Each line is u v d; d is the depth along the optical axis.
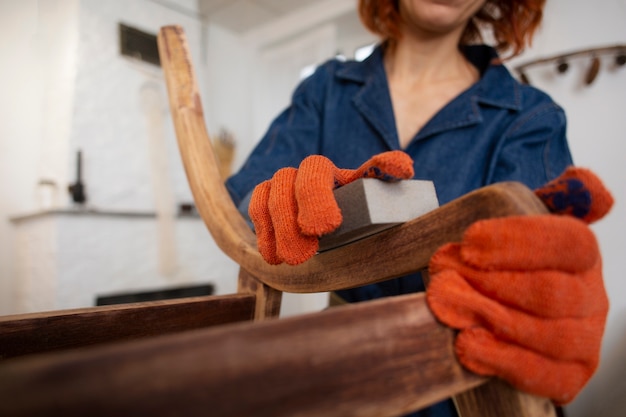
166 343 0.15
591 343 0.20
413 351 0.20
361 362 0.18
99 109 2.20
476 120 0.61
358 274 0.30
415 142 0.63
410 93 0.71
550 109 0.63
